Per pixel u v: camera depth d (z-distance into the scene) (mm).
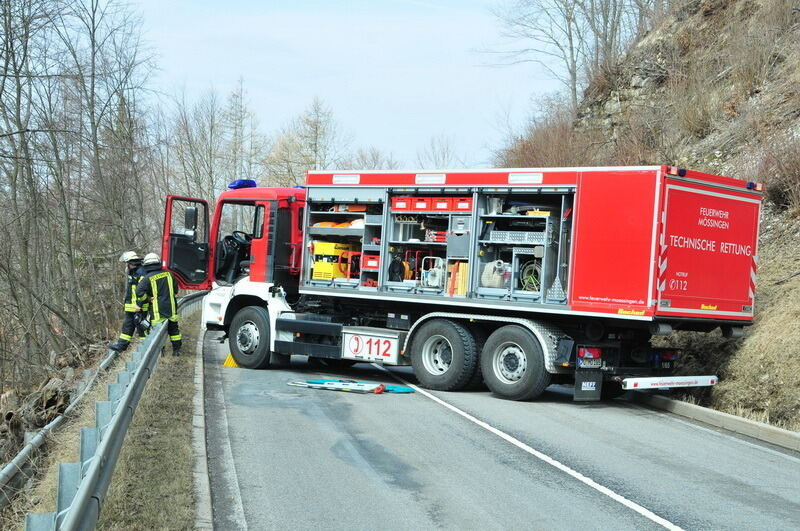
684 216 11062
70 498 4625
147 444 8031
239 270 15789
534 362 11742
